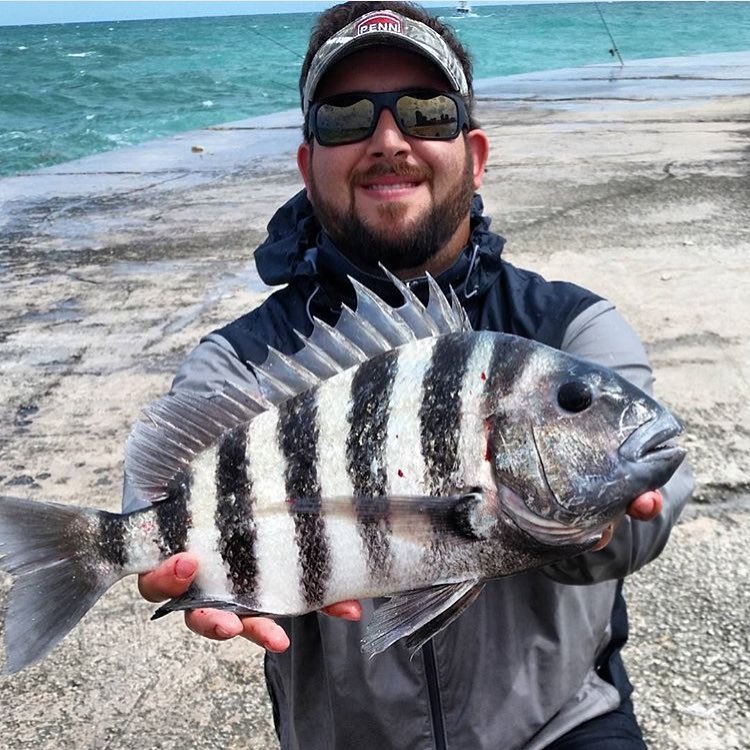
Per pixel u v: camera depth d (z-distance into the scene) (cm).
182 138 1708
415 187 241
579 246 784
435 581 183
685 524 401
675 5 16950
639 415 183
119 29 13388
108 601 382
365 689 229
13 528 194
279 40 7331
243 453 192
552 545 182
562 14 12438
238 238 894
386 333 196
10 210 1088
